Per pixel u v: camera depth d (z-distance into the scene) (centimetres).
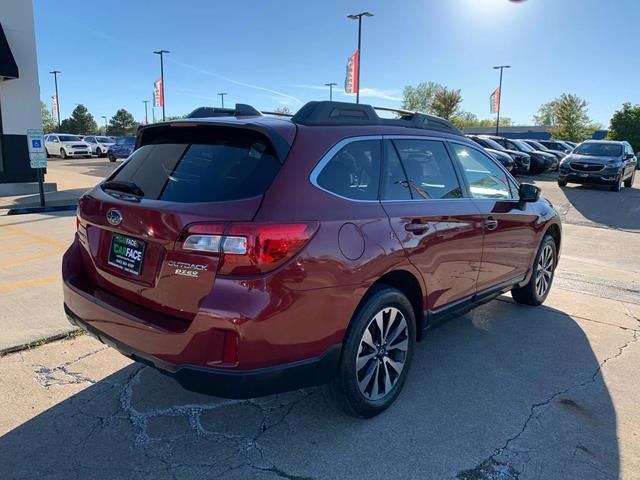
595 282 643
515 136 7356
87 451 274
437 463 272
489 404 334
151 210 264
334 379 292
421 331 352
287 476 259
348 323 282
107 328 282
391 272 310
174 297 257
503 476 262
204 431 296
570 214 1304
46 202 1204
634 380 372
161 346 254
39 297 504
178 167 289
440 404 332
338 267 268
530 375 377
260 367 247
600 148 1888
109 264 297
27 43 1359
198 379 246
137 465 264
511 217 437
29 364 369
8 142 1371
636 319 503
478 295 409
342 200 284
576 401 340
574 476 263
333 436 294
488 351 420
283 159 267
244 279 241
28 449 274
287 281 248
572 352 420
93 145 3788
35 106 1399
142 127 328
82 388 339
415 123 371
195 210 252
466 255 377
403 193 330
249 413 316
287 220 250
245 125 277
